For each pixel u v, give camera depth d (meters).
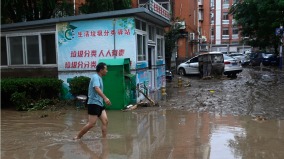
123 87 11.34
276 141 7.11
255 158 6.04
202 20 62.69
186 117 9.84
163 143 7.12
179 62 32.72
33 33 13.34
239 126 8.52
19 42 13.61
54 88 12.66
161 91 15.65
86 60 12.73
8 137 7.98
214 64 22.58
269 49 46.91
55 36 13.07
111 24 12.44
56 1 15.61
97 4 15.78
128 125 8.95
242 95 13.99
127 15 12.27
